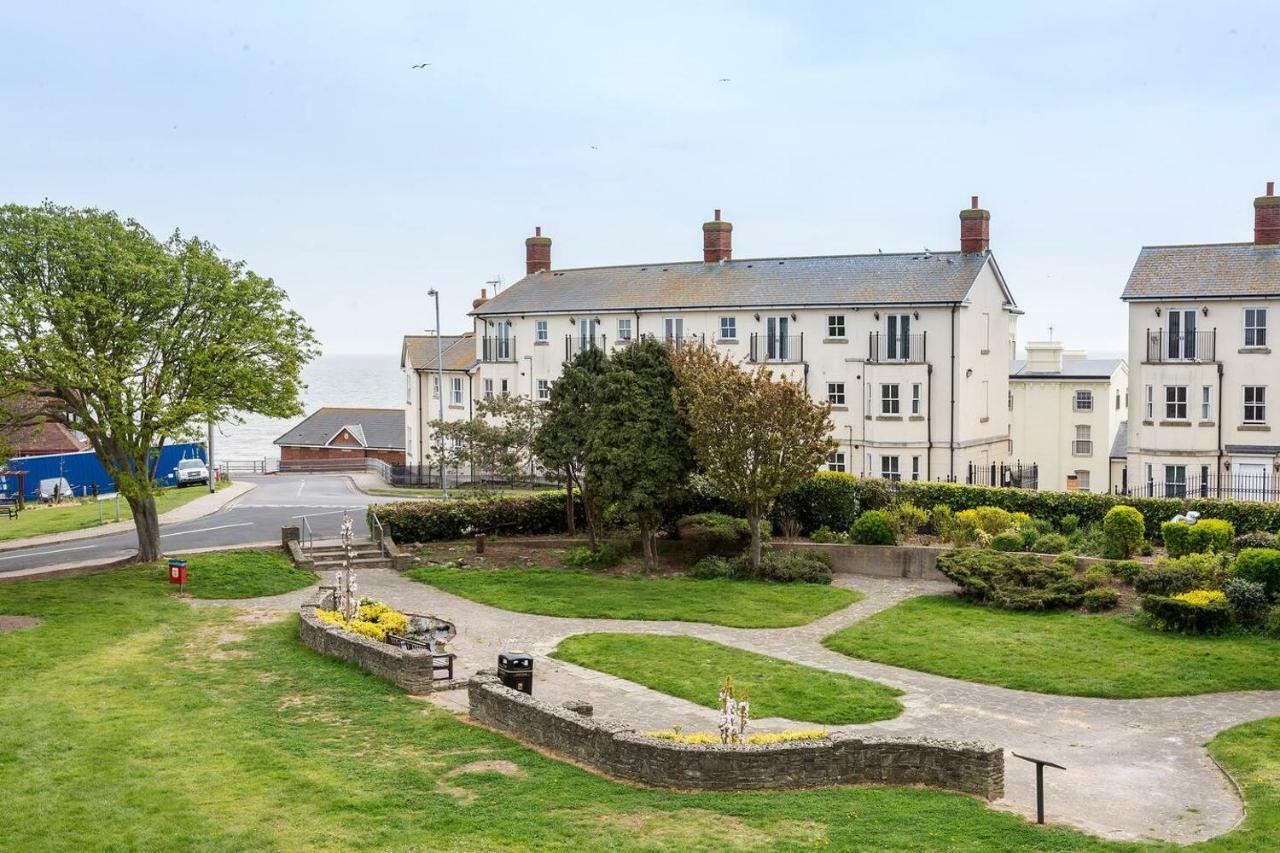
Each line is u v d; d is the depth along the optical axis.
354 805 15.55
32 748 17.83
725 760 16.62
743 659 25.39
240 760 17.38
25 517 49.00
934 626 28.33
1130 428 44.41
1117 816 16.30
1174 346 43.22
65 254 30.48
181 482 61.81
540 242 64.31
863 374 48.50
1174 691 22.77
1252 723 20.44
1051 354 58.62
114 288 31.25
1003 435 52.41
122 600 29.59
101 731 18.73
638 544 38.38
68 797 15.78
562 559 37.28
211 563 33.81
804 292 50.50
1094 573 30.48
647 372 36.12
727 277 54.09
